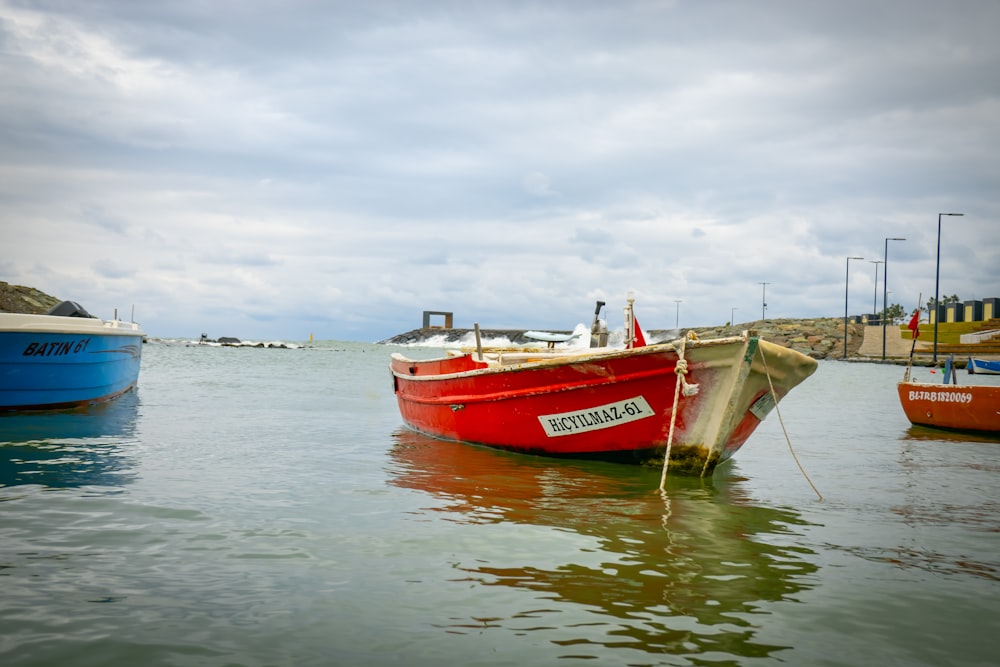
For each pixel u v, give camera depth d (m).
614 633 4.02
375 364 43.44
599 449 9.73
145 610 4.16
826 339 102.62
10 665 3.46
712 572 5.11
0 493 7.00
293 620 4.08
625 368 9.01
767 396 9.68
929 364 69.31
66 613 4.09
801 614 4.37
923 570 5.29
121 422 13.05
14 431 11.47
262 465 9.09
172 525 6.00
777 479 9.17
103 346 15.26
